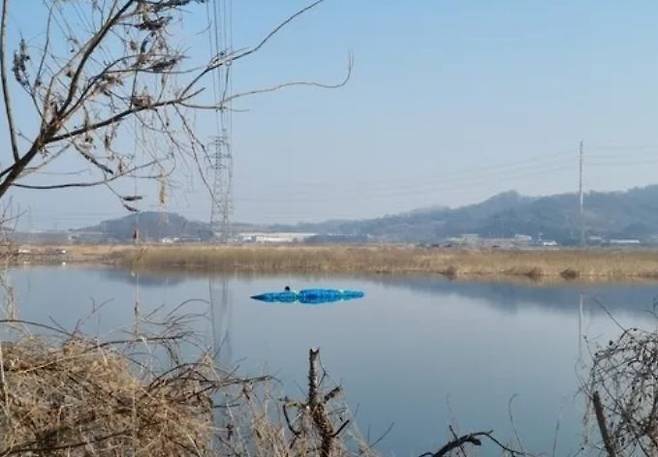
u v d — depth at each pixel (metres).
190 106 2.66
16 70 2.52
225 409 3.70
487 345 17.12
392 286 35.56
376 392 11.74
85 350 3.24
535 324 21.11
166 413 3.14
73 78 2.54
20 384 3.02
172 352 3.57
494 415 10.13
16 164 2.59
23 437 2.94
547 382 12.49
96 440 3.02
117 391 3.15
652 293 30.38
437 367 14.18
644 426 3.81
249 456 3.62
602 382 4.07
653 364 3.96
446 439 8.95
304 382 9.73
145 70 2.57
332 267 46.56
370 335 18.56
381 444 8.75
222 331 13.84
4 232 3.38
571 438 8.48
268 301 26.98
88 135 2.62
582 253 52.62
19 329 3.24
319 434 3.98
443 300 28.41
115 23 2.51
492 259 47.72
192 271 40.88
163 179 2.77
